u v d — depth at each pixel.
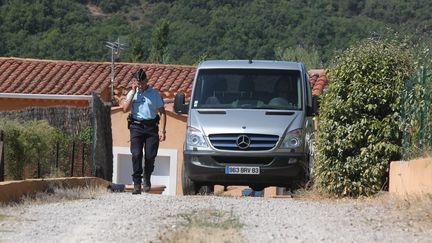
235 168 28.80
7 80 55.12
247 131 28.88
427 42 27.67
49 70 57.19
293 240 16.33
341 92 28.06
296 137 29.12
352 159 27.69
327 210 22.22
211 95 30.56
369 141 27.66
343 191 27.64
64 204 22.84
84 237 16.56
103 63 58.34
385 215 20.91
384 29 29.45
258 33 112.00
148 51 100.38
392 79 27.88
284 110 29.94
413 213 20.89
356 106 27.75
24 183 24.38
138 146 28.50
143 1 128.38
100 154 36.09
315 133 29.64
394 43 28.94
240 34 111.38
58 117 37.75
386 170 27.55
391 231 17.97
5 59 58.66
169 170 49.19
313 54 92.25
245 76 30.86
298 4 120.00
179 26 116.25
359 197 27.38
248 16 115.62
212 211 20.92
